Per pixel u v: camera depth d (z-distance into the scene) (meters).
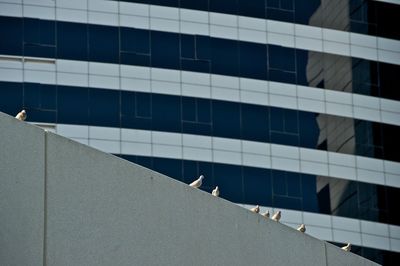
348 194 118.06
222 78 116.69
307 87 119.44
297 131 118.00
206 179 113.75
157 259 37.53
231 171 114.62
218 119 115.56
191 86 115.38
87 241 35.81
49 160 35.53
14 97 110.94
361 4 122.25
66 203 35.56
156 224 37.81
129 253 36.78
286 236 42.28
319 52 120.44
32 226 34.72
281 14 120.31
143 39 115.25
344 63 121.25
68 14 113.88
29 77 111.56
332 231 116.69
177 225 38.44
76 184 35.94
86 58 113.31
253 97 117.12
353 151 119.62
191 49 116.50
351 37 122.00
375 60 122.31
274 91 118.06
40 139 35.50
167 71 115.19
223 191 114.12
